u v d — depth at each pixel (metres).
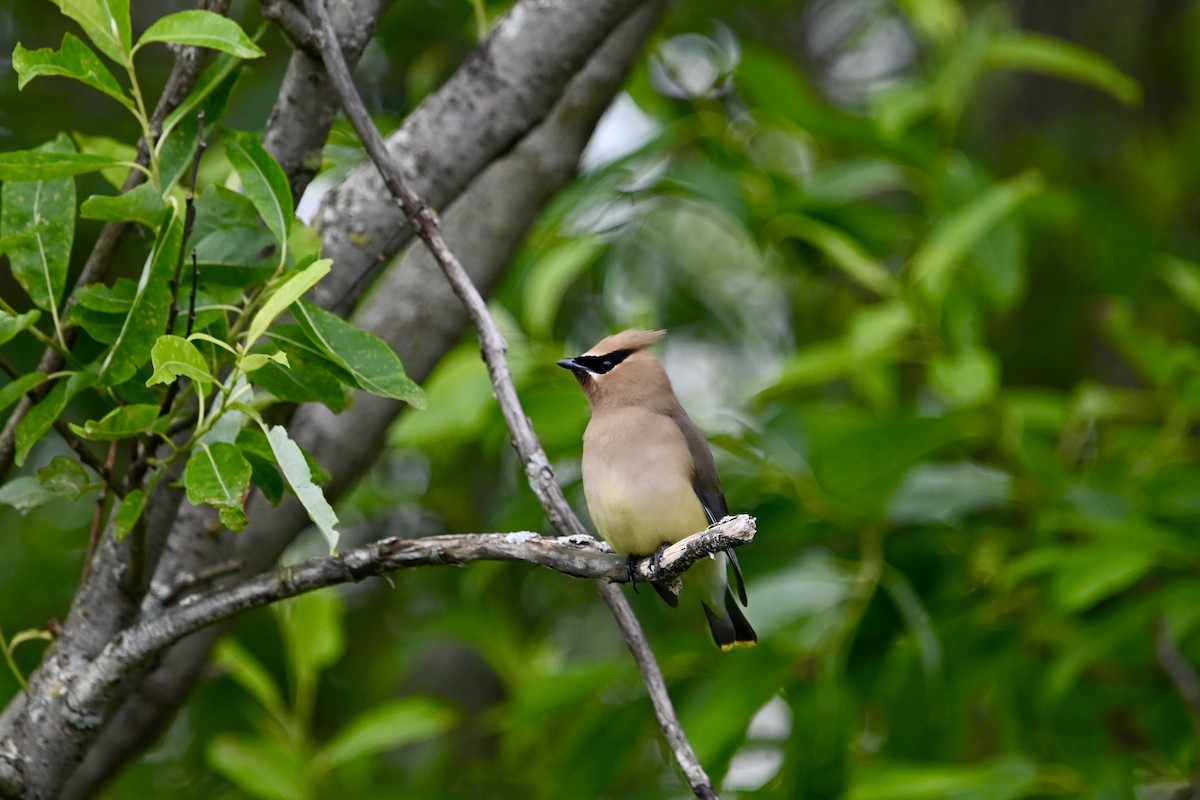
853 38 18.84
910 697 10.89
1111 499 9.96
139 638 6.88
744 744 11.07
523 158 9.52
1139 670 11.19
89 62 6.39
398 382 6.47
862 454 10.02
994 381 10.03
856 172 11.66
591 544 6.57
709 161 12.13
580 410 10.69
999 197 10.59
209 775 14.32
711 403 16.33
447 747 13.41
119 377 6.35
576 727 11.29
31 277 6.76
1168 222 15.77
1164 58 17.33
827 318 16.27
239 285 6.81
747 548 10.97
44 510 14.01
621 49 9.66
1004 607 10.88
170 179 6.77
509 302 11.94
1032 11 17.59
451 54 13.84
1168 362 10.92
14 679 13.14
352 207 8.07
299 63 7.38
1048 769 10.24
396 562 6.53
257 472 6.77
